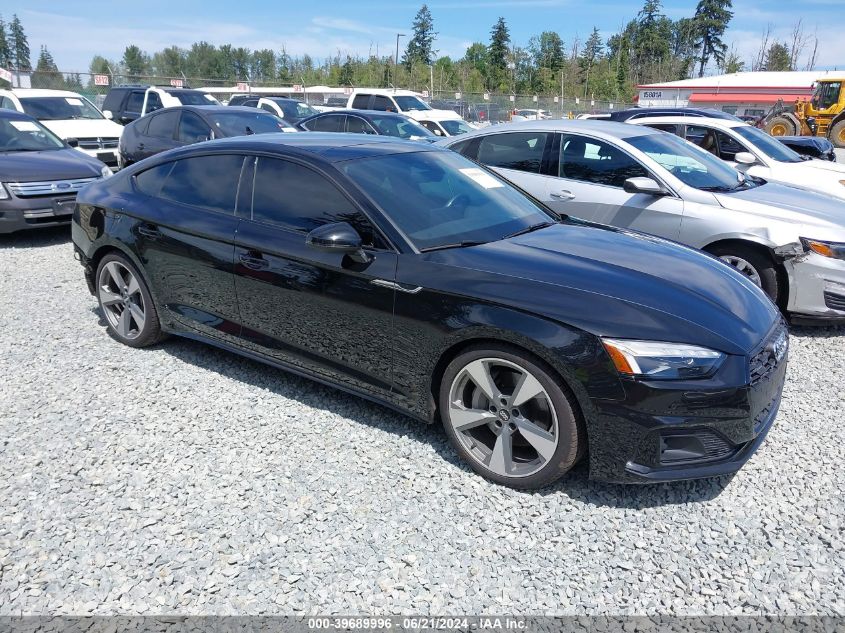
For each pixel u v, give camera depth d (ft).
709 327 9.50
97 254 15.99
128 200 15.05
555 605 8.15
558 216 14.10
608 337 9.23
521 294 9.92
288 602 8.13
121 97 60.23
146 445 11.57
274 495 10.17
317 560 8.82
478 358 10.23
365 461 11.12
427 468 10.94
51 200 26.78
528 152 21.76
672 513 9.91
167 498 10.07
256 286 12.77
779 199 18.86
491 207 13.10
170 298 14.52
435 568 8.73
